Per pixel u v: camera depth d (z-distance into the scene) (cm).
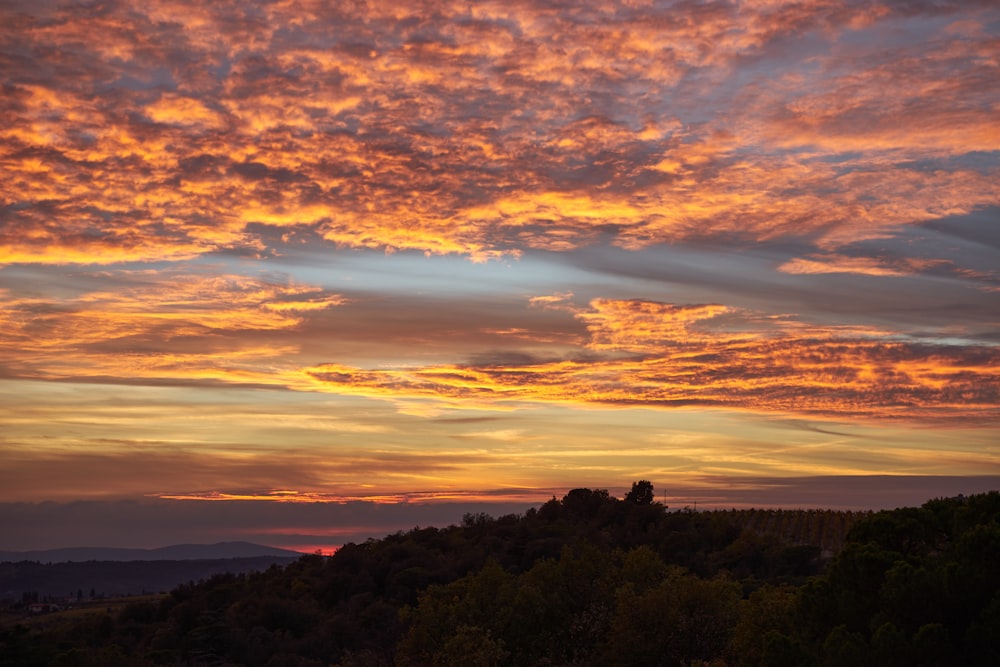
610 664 6281
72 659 8269
